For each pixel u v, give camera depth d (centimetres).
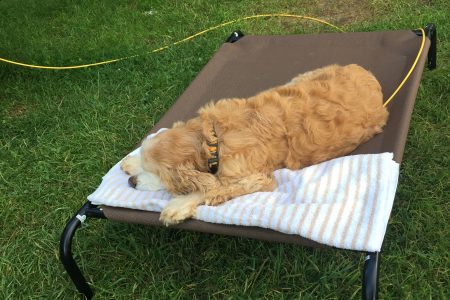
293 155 91
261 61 135
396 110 101
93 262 100
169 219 81
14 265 102
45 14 208
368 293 66
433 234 93
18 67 166
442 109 124
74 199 116
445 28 155
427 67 137
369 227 71
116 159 126
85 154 129
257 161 87
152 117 140
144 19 196
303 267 90
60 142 134
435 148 113
